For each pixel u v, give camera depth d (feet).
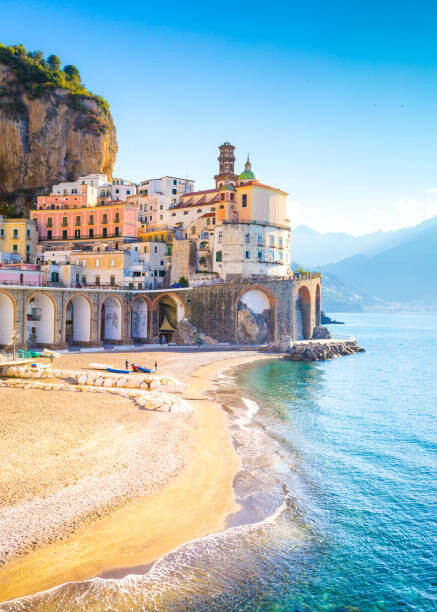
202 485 86.28
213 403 152.66
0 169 390.83
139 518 72.59
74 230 369.50
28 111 394.11
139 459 94.22
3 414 122.11
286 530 73.00
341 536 72.54
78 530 67.77
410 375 237.86
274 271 342.44
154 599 55.62
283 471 96.22
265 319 307.78
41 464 88.43
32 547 62.90
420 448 115.14
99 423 116.06
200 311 302.66
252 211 330.75
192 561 63.16
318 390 184.14
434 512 81.25
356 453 109.91
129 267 323.57
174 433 113.60
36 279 294.46
